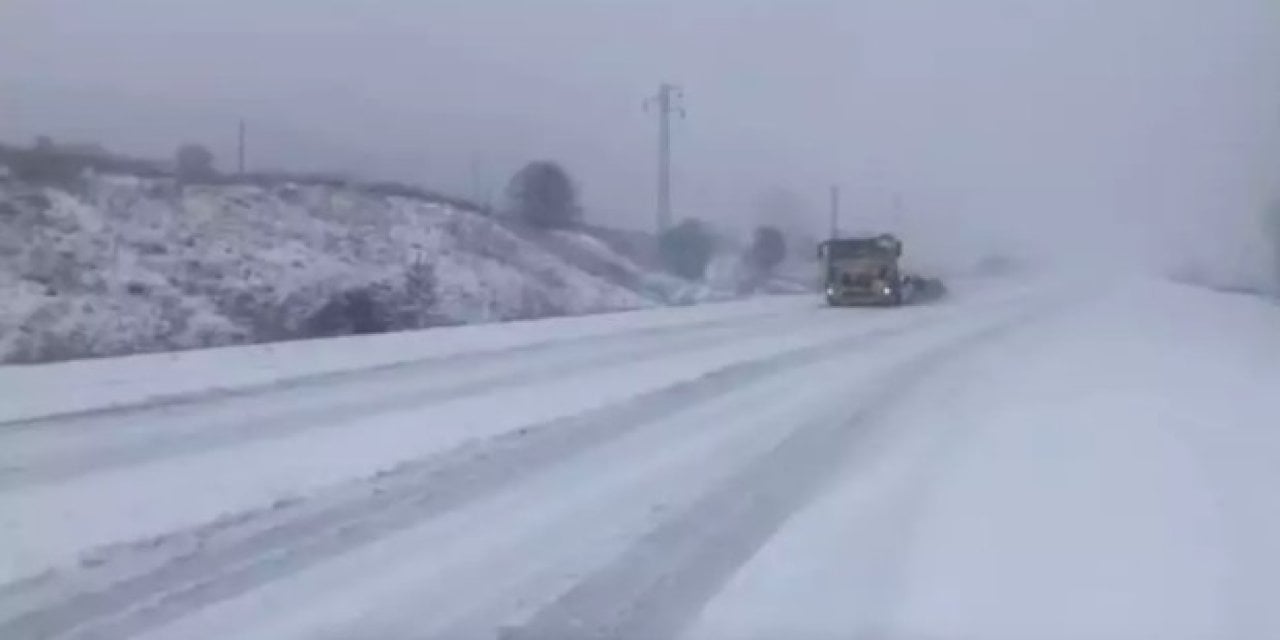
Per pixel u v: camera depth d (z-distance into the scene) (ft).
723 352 75.36
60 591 25.96
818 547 29.32
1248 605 24.89
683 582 26.63
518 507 33.35
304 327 102.47
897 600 25.32
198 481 35.94
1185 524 31.07
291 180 149.59
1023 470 37.93
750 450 41.73
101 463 38.09
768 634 23.40
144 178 129.80
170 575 27.07
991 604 25.03
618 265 176.45
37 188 114.21
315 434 43.55
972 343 83.71
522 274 141.69
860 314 120.16
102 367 60.44
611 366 66.33
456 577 27.02
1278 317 117.19
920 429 45.88
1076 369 65.92
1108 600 25.25
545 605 25.11
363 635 23.41
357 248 126.82
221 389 53.78
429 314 113.70
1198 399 53.26
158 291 99.30
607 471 38.11
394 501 33.94
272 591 26.03
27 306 87.45
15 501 33.24
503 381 58.90
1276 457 39.70
